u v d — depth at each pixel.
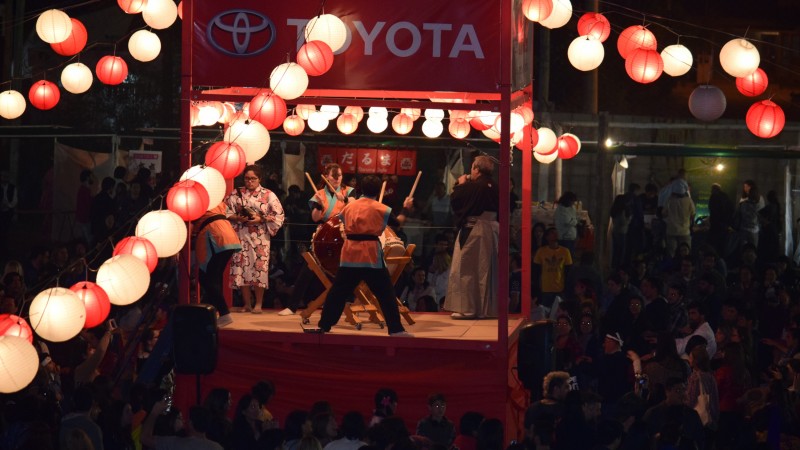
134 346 14.46
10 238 25.31
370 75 12.70
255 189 14.62
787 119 33.28
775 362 16.42
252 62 12.86
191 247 13.60
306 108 17.16
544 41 27.64
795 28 34.94
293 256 21.48
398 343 12.64
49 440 9.70
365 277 12.65
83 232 22.66
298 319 14.06
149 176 21.64
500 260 12.52
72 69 16.55
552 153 16.12
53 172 23.52
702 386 13.68
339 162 22.58
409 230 22.52
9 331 10.60
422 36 12.63
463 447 11.88
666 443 11.11
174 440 10.15
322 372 12.88
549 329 12.00
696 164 25.31
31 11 30.03
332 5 12.70
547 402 11.91
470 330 13.47
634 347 16.20
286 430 10.58
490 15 12.56
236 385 13.01
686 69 15.60
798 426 13.05
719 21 34.53
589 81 28.36
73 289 10.92
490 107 12.65
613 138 24.75
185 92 12.95
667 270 20.39
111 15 29.66
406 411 12.74
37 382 12.23
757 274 21.31
